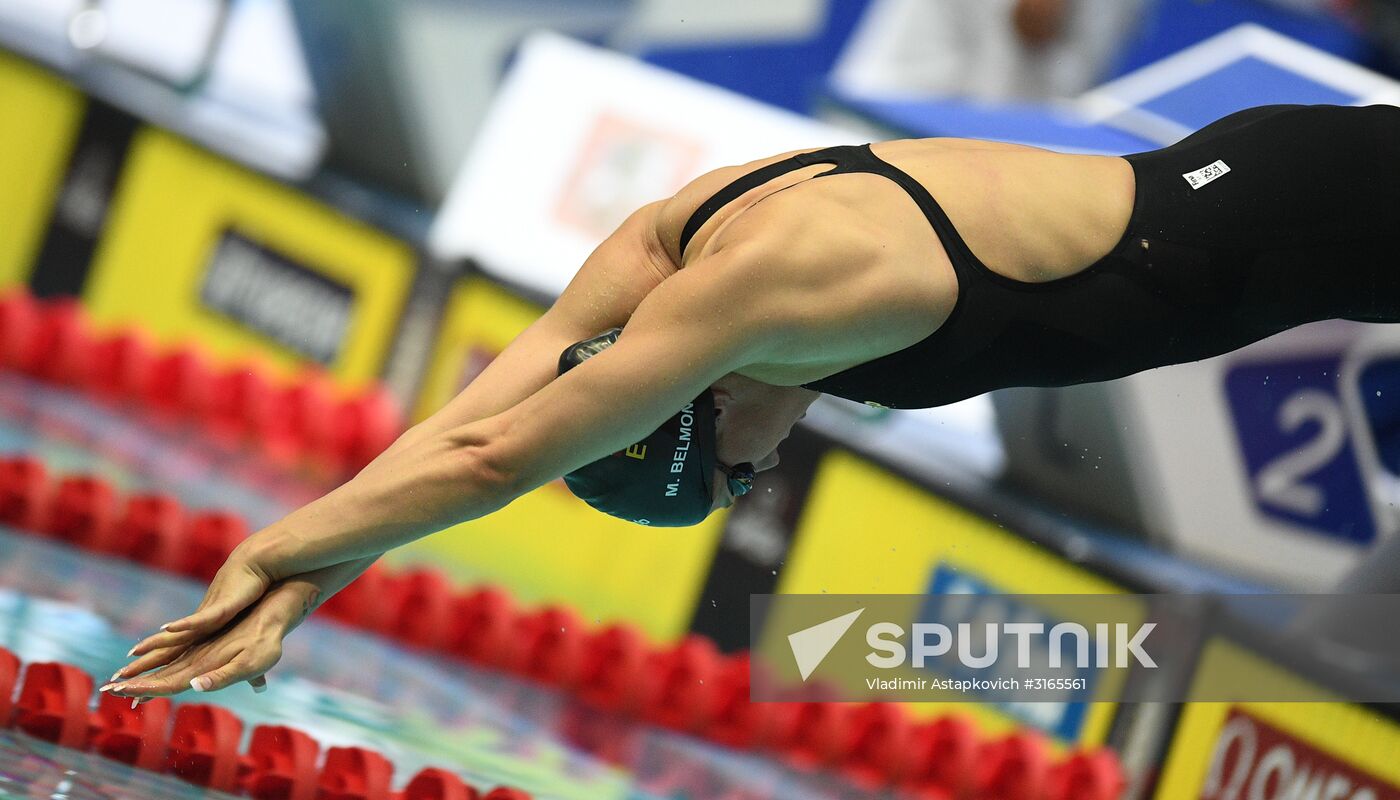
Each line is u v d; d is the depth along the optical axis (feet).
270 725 39.50
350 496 25.46
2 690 34.35
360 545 25.38
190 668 24.94
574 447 24.64
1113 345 27.66
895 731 64.90
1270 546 81.76
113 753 34.14
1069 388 82.74
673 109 100.12
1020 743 65.98
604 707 64.39
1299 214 28.09
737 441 28.02
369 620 64.23
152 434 88.33
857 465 78.89
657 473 26.27
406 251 95.35
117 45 102.68
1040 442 82.33
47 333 93.81
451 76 100.48
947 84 98.68
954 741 65.05
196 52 104.06
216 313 99.14
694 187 27.76
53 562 56.59
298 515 25.75
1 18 102.22
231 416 93.66
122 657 43.24
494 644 65.10
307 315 97.25
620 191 97.45
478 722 51.52
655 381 24.29
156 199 99.55
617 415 24.47
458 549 82.99
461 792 36.06
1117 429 82.43
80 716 34.06
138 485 74.38
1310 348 82.89
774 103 100.37
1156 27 95.45
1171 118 93.25
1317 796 71.20
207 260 99.35
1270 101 91.40
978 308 26.12
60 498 61.41
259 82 105.50
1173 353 28.63
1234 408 83.10
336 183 99.25
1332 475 81.87
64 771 31.37
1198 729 69.62
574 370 24.58
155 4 104.27
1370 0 89.51
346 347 95.91
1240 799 69.36
